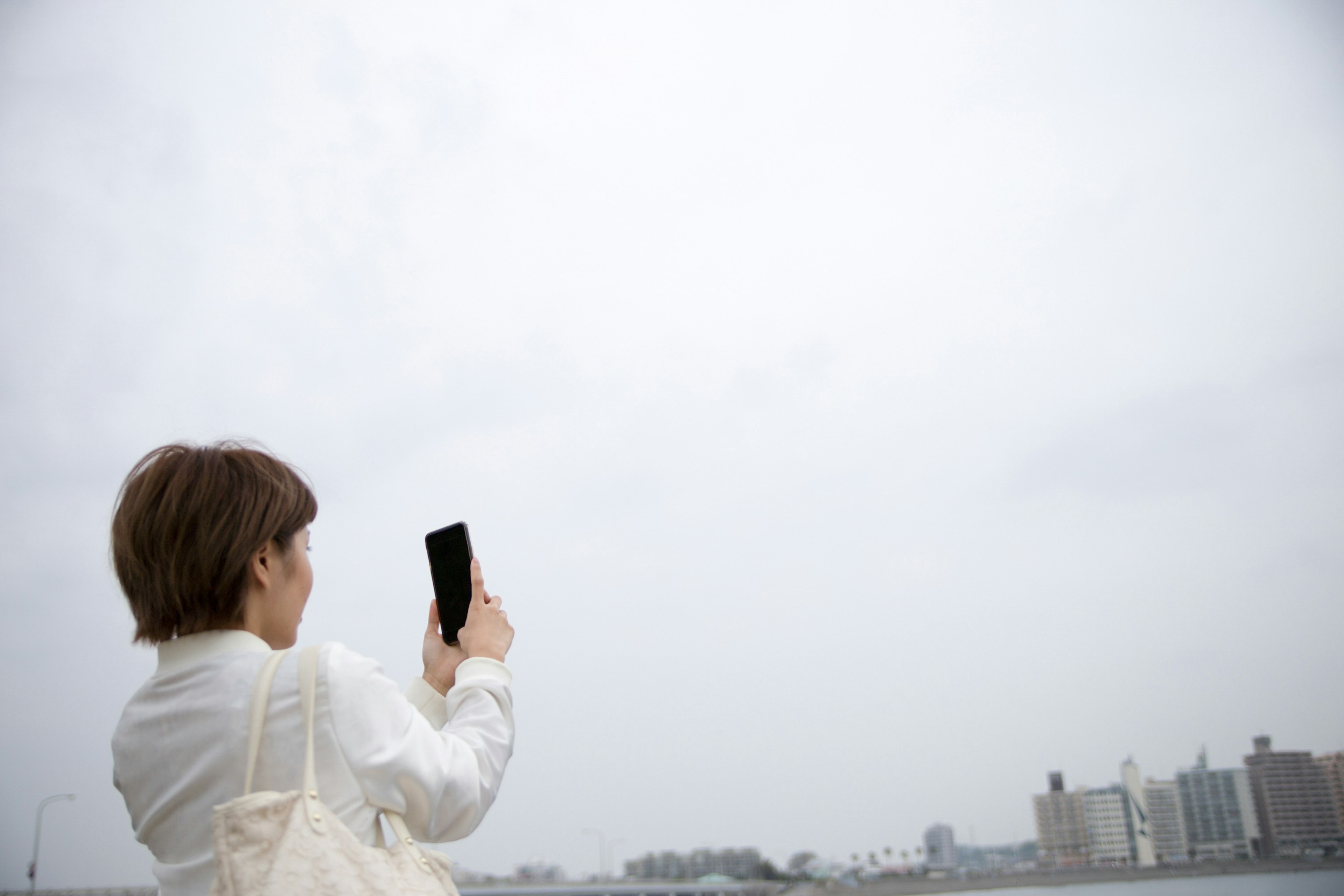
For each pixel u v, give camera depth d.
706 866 102.94
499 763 1.11
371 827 0.97
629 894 58.75
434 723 1.29
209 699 0.97
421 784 0.96
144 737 1.00
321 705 0.96
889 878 75.50
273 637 1.13
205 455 1.11
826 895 64.31
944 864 103.06
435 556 1.40
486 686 1.17
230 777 0.95
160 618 1.03
